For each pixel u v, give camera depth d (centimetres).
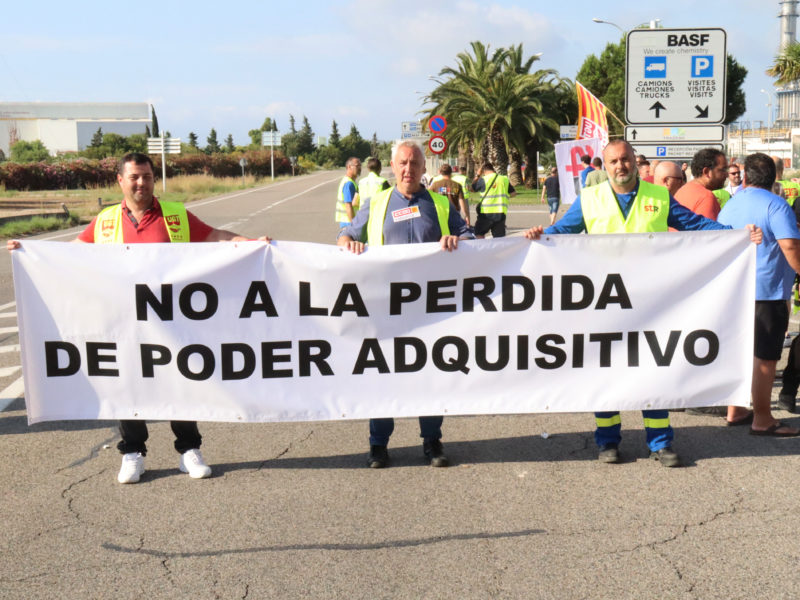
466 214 1423
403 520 455
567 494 491
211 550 421
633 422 644
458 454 570
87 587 385
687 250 538
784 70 4281
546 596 369
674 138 1107
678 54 1092
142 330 528
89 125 15750
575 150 1630
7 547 429
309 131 17812
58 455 583
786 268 586
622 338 543
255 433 626
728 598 365
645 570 392
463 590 376
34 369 529
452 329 538
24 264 523
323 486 510
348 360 538
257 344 533
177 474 538
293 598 371
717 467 534
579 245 534
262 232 2325
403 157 535
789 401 666
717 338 543
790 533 431
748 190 598
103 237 536
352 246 527
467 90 4450
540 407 546
